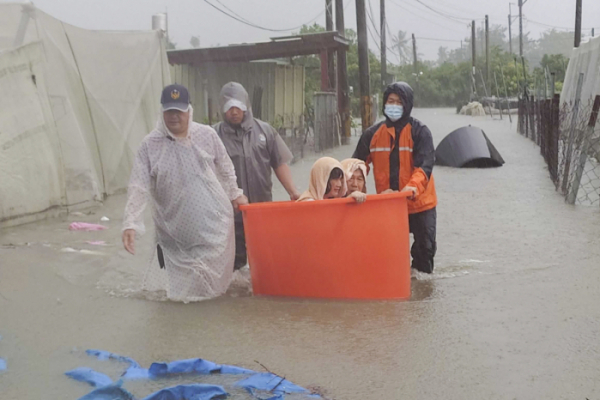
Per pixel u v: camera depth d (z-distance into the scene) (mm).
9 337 4410
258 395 3490
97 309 5000
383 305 4992
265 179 6137
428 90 79938
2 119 8422
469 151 14414
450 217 8844
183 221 5215
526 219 8586
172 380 3709
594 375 3734
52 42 9727
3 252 6809
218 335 4406
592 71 19312
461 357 3994
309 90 33281
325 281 5113
